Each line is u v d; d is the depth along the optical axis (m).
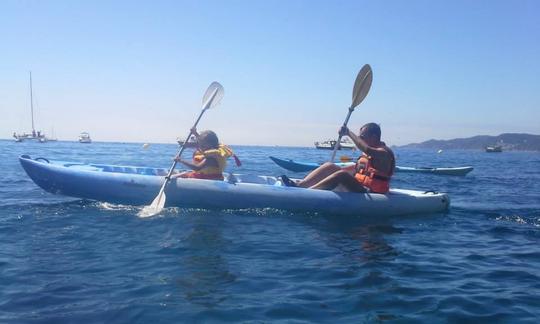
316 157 34.38
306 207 6.00
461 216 6.46
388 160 6.22
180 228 5.02
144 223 5.21
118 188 6.13
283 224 5.42
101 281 3.31
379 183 6.25
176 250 4.16
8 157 19.94
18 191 7.74
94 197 6.23
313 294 3.18
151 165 17.19
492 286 3.47
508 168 24.94
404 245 4.68
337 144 6.48
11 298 2.97
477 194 9.77
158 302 2.95
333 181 6.08
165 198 6.03
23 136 64.31
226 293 3.15
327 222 5.63
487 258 4.27
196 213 5.82
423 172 16.67
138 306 2.88
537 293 3.32
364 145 6.21
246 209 6.04
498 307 3.04
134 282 3.30
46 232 4.71
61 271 3.52
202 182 6.05
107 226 5.04
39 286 3.19
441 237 5.10
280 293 3.18
